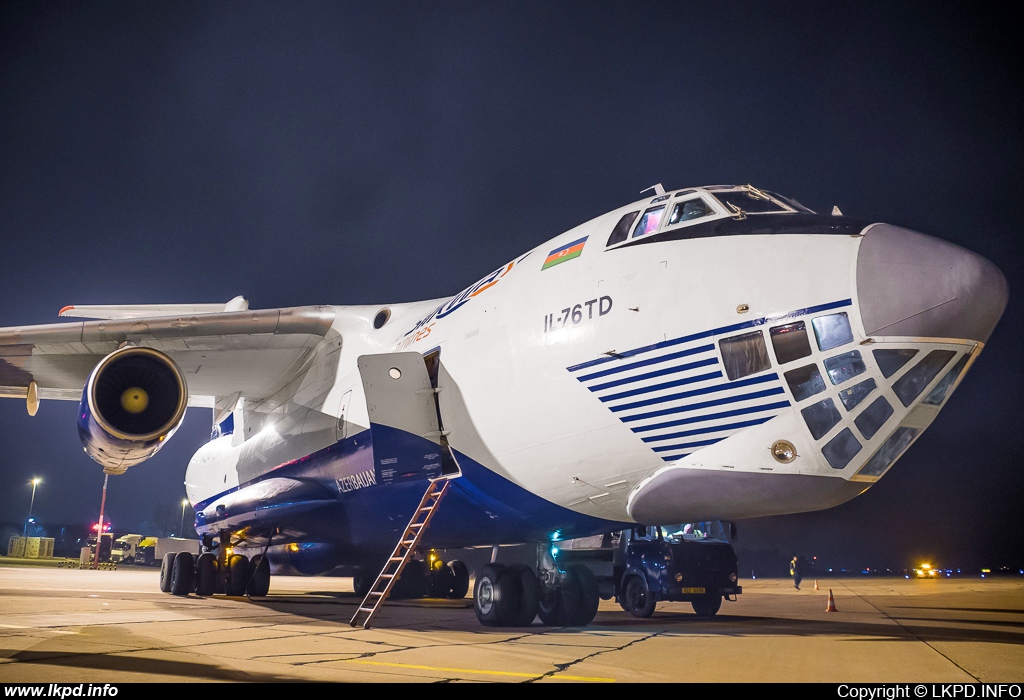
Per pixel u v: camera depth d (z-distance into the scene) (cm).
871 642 768
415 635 775
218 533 1498
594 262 762
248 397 1397
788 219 686
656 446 691
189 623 877
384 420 898
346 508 1105
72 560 4309
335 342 1172
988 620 1125
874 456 621
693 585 1141
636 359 693
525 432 781
